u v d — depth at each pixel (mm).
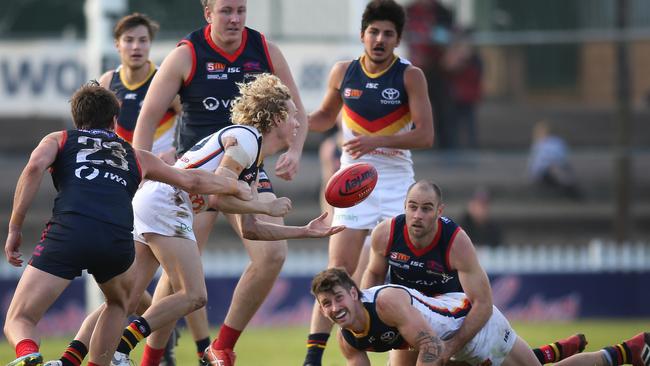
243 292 26062
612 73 60062
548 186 59938
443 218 24406
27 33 62094
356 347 23984
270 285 26047
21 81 56281
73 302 50531
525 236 59906
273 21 57312
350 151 27703
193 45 26406
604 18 63125
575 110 60219
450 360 24922
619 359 25281
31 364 20875
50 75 56250
